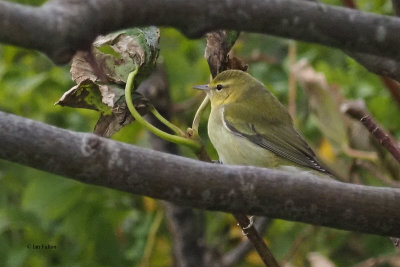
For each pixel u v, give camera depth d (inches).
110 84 285.3
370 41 156.8
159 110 489.7
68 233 500.7
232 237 542.3
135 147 192.7
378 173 413.1
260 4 151.9
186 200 194.9
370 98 517.7
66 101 285.3
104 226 504.4
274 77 571.5
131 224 554.9
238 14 151.8
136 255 521.7
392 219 201.6
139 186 191.5
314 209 199.3
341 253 521.0
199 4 149.5
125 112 285.3
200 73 554.9
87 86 284.7
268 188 196.2
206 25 152.3
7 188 537.6
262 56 554.3
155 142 497.4
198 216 499.5
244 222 285.1
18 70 544.7
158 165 191.8
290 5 153.3
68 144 186.9
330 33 155.5
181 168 193.2
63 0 141.9
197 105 550.3
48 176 494.6
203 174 193.8
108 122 291.0
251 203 197.0
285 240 526.9
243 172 196.7
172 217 489.1
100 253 507.5
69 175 189.0
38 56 598.5
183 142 269.7
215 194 194.2
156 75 489.7
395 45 156.6
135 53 283.9
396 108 510.0
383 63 222.7
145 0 146.4
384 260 434.0
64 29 139.6
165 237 542.3
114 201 509.7
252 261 534.9
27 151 185.0
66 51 142.2
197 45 582.2
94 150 187.6
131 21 147.1
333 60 577.0
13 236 514.6
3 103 534.0
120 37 285.4
